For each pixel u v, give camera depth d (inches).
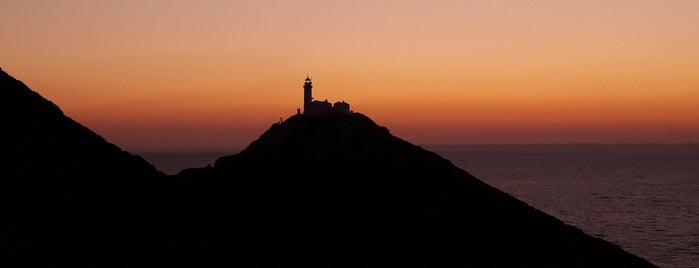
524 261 4357.8
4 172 4020.7
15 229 3602.4
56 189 4079.7
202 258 3850.9
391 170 5157.5
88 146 4709.6
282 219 4461.1
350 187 4872.0
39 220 3750.0
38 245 3545.8
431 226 4562.0
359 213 4584.2
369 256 4136.3
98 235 3811.5
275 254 4040.4
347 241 4269.2
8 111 4537.4
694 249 7347.4
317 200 4707.2
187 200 4606.3
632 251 7209.6
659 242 7780.5
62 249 3585.1
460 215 4778.5
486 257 4318.4
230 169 5196.9
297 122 5698.8
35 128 4534.9
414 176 5157.5
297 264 3959.2
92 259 3565.5
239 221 4389.8
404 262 4106.8
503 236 4635.8
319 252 4119.1
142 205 4306.1
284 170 5073.8
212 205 4576.8
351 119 5757.9
